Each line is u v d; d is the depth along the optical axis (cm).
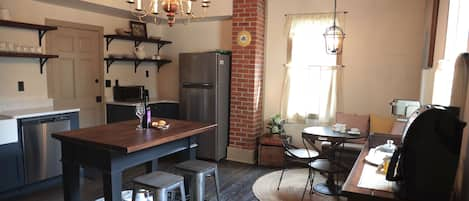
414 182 141
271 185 374
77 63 443
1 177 313
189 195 296
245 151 467
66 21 423
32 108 379
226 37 510
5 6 356
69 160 251
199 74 474
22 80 379
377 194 143
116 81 502
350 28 424
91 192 348
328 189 356
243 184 378
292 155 344
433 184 140
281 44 466
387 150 209
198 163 283
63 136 243
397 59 404
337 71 436
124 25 507
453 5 240
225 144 487
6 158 316
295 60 456
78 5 421
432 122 138
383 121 396
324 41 436
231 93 473
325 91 443
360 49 422
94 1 409
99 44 471
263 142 445
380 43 411
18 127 325
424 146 139
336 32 409
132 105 456
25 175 334
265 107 487
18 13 370
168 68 566
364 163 192
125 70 516
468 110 157
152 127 279
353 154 377
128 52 518
